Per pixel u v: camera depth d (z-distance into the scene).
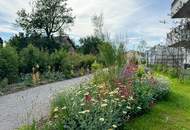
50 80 22.31
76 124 7.04
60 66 27.38
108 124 6.82
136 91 10.15
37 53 24.20
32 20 62.38
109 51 12.60
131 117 9.42
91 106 7.28
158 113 10.39
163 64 32.81
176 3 30.89
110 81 10.91
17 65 20.78
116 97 8.66
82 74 28.56
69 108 7.44
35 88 17.91
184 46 32.69
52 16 63.44
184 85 20.36
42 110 10.09
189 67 33.19
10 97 14.37
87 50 57.34
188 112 11.09
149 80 12.55
